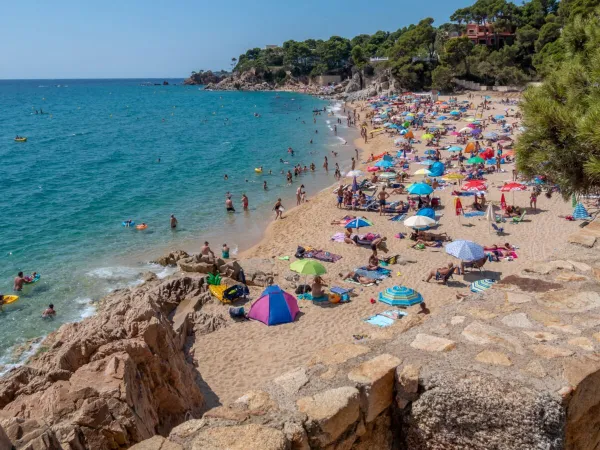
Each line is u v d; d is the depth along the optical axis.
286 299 16.91
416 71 113.88
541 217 26.14
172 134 73.44
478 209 28.20
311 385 3.80
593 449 3.87
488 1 116.75
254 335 15.84
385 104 96.44
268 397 3.71
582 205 25.55
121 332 8.62
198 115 103.31
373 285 19.38
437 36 117.62
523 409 3.36
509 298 5.11
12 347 16.02
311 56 181.25
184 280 18.64
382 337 4.61
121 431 6.43
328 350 4.29
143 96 186.75
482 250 19.02
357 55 137.50
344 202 31.62
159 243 26.72
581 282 5.44
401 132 58.28
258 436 3.28
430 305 17.47
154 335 8.81
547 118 8.07
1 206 33.78
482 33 114.38
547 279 5.56
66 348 8.26
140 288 19.70
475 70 104.38
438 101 89.38
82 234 28.09
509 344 4.12
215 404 12.28
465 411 3.52
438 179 36.28
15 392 7.35
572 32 9.51
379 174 38.50
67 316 18.16
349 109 105.00
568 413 3.52
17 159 53.44
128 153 56.34
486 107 76.56
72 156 54.91
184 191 38.09
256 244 26.28
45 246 26.09
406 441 3.83
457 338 4.28
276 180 41.44
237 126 81.81
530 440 3.35
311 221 29.03
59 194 37.25
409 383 3.74
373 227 26.95
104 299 19.55
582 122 7.14
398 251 23.03
